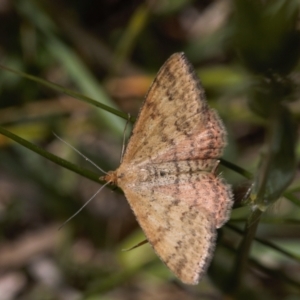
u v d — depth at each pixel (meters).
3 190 0.21
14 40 0.21
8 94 0.21
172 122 0.17
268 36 0.16
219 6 0.22
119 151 0.21
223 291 0.18
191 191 0.17
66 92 0.17
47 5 0.21
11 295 0.21
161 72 0.17
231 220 0.17
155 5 0.21
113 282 0.19
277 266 0.20
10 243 0.21
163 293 0.20
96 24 0.23
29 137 0.21
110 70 0.21
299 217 0.20
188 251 0.17
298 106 0.19
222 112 0.20
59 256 0.21
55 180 0.21
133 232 0.21
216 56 0.21
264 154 0.16
